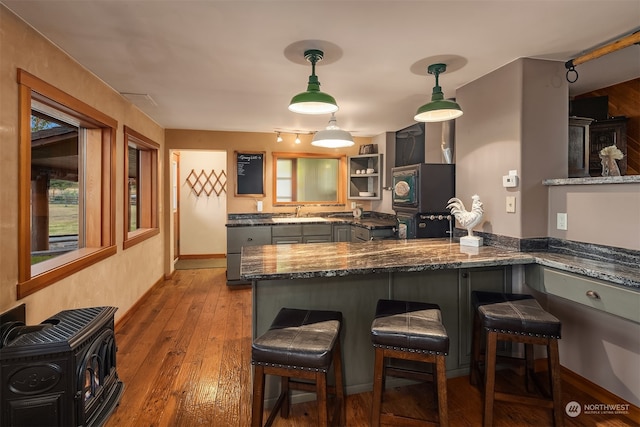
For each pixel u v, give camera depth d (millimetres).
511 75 2514
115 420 1989
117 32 2064
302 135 5598
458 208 2795
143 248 4109
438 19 1907
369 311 2232
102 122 2908
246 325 3412
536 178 2480
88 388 1746
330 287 2164
